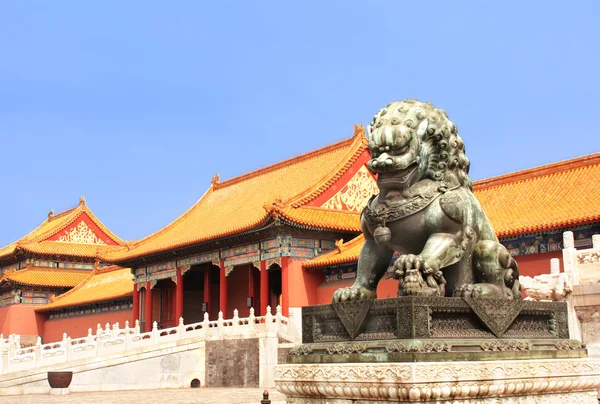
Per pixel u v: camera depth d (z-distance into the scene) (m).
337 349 7.74
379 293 42.62
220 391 35.38
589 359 8.32
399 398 6.83
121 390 38.19
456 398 7.00
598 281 17.72
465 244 8.45
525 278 17.53
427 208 8.45
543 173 43.25
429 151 8.68
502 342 7.80
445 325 7.48
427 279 7.90
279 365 8.29
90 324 75.94
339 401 7.48
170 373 40.00
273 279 60.81
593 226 35.06
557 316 8.84
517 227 37.00
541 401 7.79
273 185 62.22
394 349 7.12
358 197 55.66
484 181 46.00
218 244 56.97
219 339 40.84
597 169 40.78
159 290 68.81
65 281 84.88
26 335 82.00
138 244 66.44
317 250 52.31
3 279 81.88
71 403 28.56
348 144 58.50
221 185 71.69
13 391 36.59
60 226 89.19
